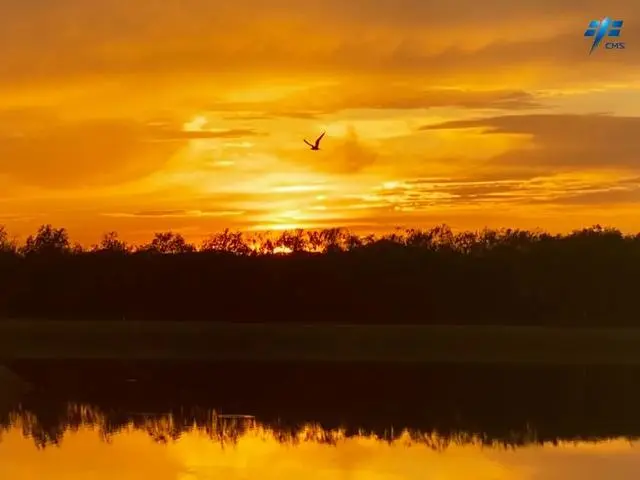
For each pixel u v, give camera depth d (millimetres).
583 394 50344
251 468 31766
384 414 43188
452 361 67500
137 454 33781
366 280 87688
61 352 71312
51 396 48344
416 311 86062
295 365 64812
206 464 32250
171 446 35219
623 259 85500
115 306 89562
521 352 72000
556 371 62188
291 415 42500
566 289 85188
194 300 88625
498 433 38562
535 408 45281
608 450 34844
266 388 52094
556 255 86875
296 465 32125
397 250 89625
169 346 74938
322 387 52656
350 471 31484
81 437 36969
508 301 85750
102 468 31531
